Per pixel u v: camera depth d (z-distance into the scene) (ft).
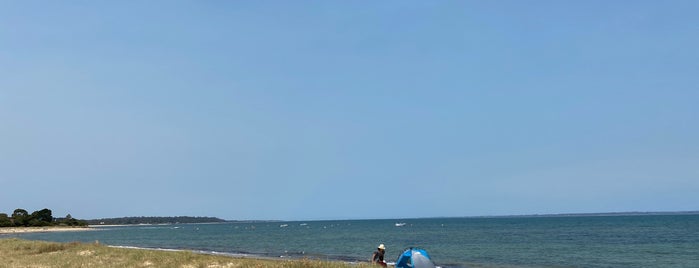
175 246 237.25
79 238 354.33
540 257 165.07
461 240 270.26
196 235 410.11
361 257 163.02
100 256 110.52
